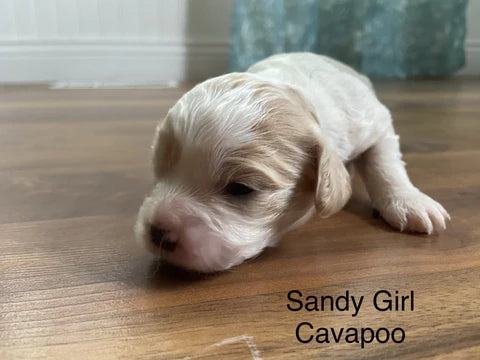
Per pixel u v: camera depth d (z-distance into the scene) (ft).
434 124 1.26
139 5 1.82
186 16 1.86
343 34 1.84
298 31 1.73
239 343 0.45
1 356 0.43
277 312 0.50
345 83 0.76
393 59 1.96
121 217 0.71
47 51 1.80
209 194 0.53
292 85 0.62
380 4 1.85
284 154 0.54
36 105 1.43
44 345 0.45
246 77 0.57
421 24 1.92
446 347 0.45
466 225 0.69
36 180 0.85
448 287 0.54
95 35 1.82
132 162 0.95
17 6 1.73
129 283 0.55
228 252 0.53
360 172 0.80
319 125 0.61
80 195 0.79
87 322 0.48
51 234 0.66
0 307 0.50
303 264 0.59
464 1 1.92
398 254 0.61
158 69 1.90
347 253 0.62
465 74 2.13
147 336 0.46
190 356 0.43
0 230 0.67
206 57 1.92
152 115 1.32
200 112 0.52
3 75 1.80
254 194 0.53
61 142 1.07
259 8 1.67
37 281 0.55
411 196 0.70
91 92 1.64
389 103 1.51
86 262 0.59
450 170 0.91
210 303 0.51
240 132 0.51
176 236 0.51
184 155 0.52
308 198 0.60
